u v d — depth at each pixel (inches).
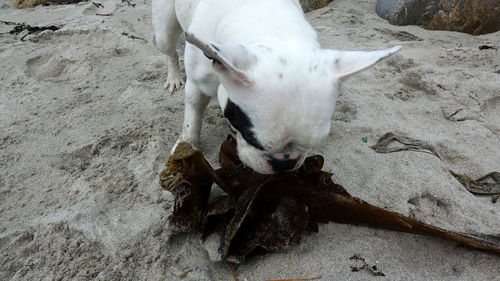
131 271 18.3
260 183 18.1
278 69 15.7
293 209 18.8
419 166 25.3
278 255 19.1
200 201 19.2
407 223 18.6
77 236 19.9
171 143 28.1
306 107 15.4
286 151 16.8
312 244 19.7
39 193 23.3
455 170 26.4
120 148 27.3
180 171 17.8
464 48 43.1
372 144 28.5
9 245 19.6
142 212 21.5
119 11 56.8
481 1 47.8
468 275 18.3
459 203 22.4
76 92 35.1
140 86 36.2
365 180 24.4
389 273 18.2
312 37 19.3
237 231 17.7
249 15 19.6
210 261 18.9
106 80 37.4
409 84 37.2
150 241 19.6
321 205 19.3
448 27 50.6
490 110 33.0
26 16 55.4
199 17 22.3
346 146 28.0
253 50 16.3
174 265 18.7
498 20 48.0
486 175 24.8
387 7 55.0
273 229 18.7
